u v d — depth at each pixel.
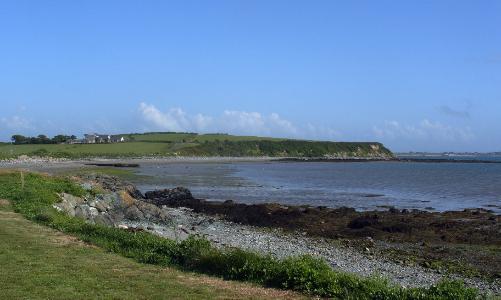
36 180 32.84
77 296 9.85
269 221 33.41
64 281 10.86
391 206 44.75
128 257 14.19
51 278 11.03
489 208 43.38
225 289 10.98
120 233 16.84
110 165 112.44
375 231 29.03
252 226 32.31
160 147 180.62
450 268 20.48
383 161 190.38
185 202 43.50
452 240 26.92
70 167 96.06
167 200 45.09
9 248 14.08
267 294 10.72
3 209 22.36
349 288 11.30
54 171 79.00
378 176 91.44
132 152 162.38
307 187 65.25
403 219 33.50
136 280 11.38
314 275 11.49
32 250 14.01
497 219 33.53
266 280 11.84
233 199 50.00
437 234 28.50
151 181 72.69
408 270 20.00
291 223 32.56
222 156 187.38
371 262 21.31
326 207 40.94
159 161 144.00
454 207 44.25
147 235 17.38
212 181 74.38
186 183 69.75
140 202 30.12
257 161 167.50
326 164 155.38
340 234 29.06
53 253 13.74
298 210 37.09
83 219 24.41
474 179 83.25
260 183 71.56
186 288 10.91
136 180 74.19
